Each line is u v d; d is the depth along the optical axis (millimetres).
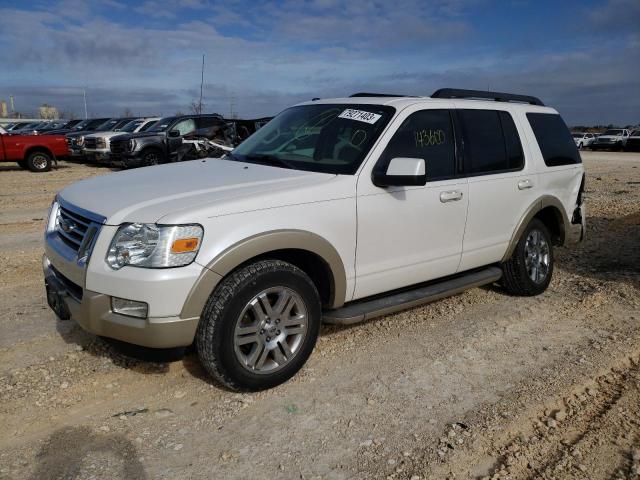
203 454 2932
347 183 3771
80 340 4227
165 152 16578
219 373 3334
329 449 2996
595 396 3594
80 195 3684
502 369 3934
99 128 23453
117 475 2752
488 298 5418
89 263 3189
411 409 3393
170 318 3105
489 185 4734
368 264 3947
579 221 6020
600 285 5836
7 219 9336
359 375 3805
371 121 4199
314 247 3570
